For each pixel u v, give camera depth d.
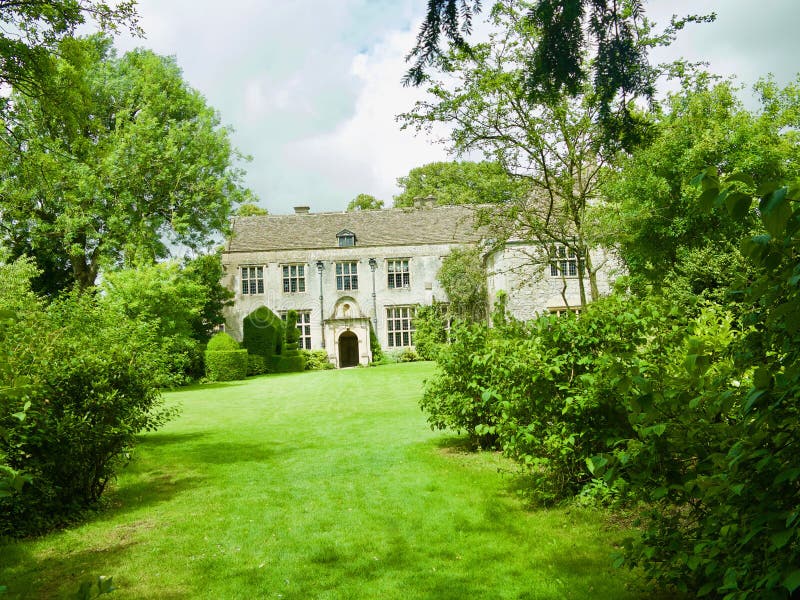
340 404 15.59
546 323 5.64
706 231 15.96
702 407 2.70
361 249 37.09
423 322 34.53
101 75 24.83
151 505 6.47
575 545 4.50
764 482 2.18
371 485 6.79
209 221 27.88
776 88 20.41
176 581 4.26
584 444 5.11
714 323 4.69
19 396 3.51
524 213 13.23
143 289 22.25
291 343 33.69
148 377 6.93
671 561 2.88
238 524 5.60
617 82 3.62
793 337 2.11
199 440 10.77
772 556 2.16
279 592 4.00
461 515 5.43
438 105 11.66
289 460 8.73
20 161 11.20
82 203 24.05
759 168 15.13
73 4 8.66
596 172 12.76
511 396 5.58
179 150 26.27
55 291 28.44
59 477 5.94
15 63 8.58
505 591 3.80
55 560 4.78
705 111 17.92
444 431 10.23
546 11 3.42
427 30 3.49
